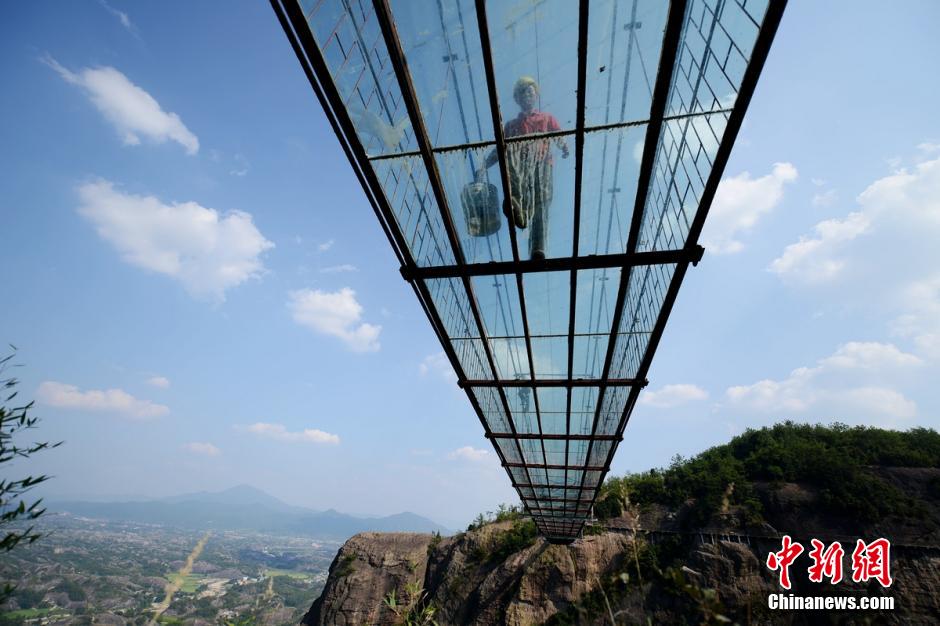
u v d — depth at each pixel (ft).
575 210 14.75
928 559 73.51
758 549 82.99
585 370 23.77
